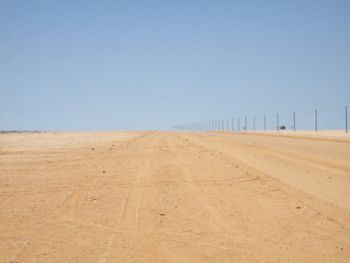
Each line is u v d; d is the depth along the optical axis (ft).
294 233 31.71
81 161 81.56
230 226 33.94
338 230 32.24
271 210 38.86
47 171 67.15
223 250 28.19
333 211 37.88
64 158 86.94
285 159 82.43
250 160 80.69
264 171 63.93
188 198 45.27
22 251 28.53
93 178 59.62
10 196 47.50
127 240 30.73
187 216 37.42
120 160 83.46
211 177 59.41
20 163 78.07
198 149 111.55
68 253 28.02
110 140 165.99
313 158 83.87
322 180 55.16
